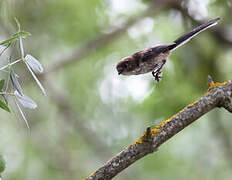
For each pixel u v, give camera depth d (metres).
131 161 5.57
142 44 13.15
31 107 4.78
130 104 12.12
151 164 12.23
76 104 13.56
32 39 12.65
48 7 12.52
